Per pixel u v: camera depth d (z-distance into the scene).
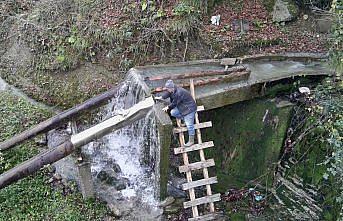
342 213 7.32
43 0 12.47
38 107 11.07
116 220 8.54
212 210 8.45
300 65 9.92
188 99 8.15
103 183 9.34
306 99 8.85
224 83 9.12
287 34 10.84
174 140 9.56
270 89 9.27
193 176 9.60
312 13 11.23
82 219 8.45
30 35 11.92
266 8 11.09
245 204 8.93
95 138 8.27
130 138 9.84
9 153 9.69
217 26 10.70
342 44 8.74
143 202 8.90
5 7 12.76
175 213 8.72
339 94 8.66
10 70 11.95
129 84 9.45
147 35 10.77
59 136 10.35
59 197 8.88
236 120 9.58
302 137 8.66
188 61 10.23
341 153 7.20
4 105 10.99
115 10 11.30
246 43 10.48
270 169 9.08
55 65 11.42
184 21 10.59
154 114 8.23
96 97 9.54
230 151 9.66
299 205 8.64
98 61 11.24
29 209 8.59
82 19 11.45
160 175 8.41
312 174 8.52
